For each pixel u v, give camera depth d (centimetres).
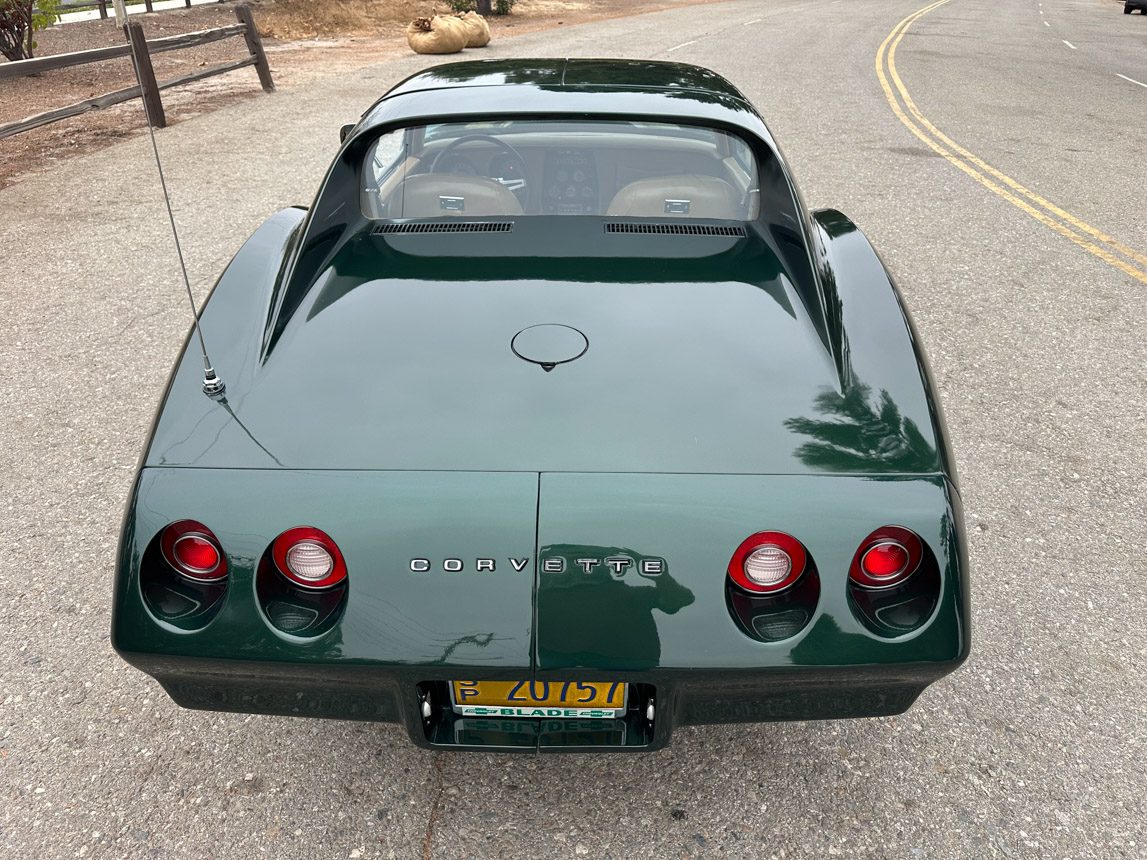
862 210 702
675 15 2764
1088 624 274
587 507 172
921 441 186
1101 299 533
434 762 225
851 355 208
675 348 208
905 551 173
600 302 224
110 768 222
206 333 215
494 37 2016
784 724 238
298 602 174
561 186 283
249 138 930
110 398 402
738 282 235
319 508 172
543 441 182
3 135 737
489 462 178
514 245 251
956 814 212
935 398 204
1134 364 449
